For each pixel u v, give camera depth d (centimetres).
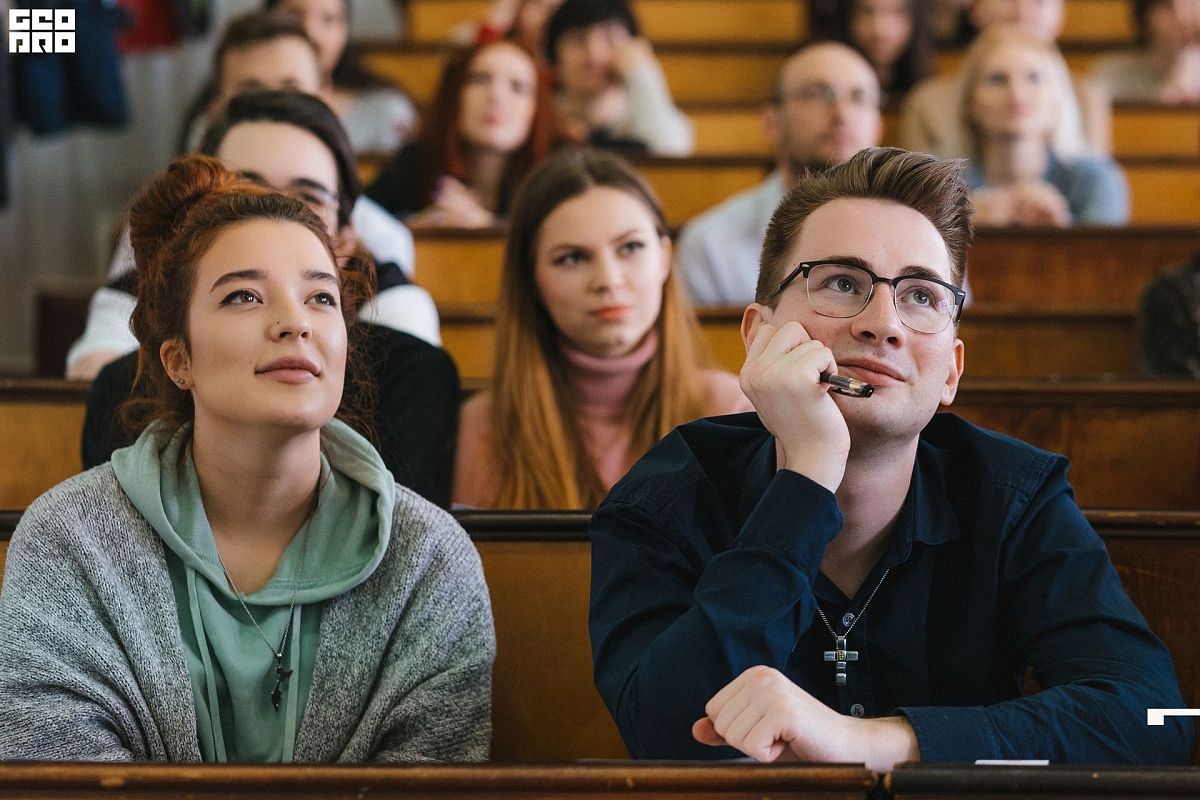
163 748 149
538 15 529
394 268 259
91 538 150
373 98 488
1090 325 311
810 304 148
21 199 548
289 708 153
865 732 132
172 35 575
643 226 238
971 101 423
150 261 162
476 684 159
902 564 152
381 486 157
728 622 137
